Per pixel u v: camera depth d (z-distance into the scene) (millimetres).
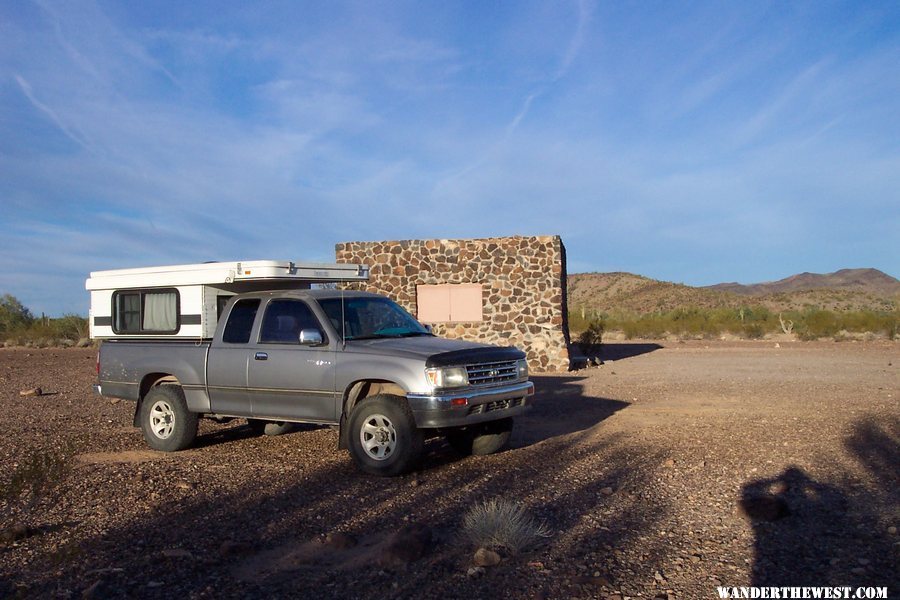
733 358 24234
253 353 9484
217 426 12273
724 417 11758
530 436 10742
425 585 5160
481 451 9469
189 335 10078
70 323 40344
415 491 7664
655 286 81812
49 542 6148
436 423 8227
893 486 7355
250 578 5344
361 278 10875
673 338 36969
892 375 18062
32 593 5074
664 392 15219
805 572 5258
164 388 10242
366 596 5004
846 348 28359
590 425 11484
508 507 6230
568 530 6258
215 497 7496
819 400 13523
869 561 5406
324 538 6160
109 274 10773
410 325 9977
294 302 9469
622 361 23938
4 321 42531
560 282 21672
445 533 6270
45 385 18891
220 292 10172
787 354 25641
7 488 7125
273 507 7113
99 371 10852
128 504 7242
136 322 10602
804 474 7910
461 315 22203
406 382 8344
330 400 8945
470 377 8555
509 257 21922
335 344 8977
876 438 9750
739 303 72438
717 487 7480
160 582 5254
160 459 9531
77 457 9648
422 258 22453
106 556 5801
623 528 6273
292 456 9648
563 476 8117
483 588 5090
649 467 8391
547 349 21406
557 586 5098
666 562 5492
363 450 8469
